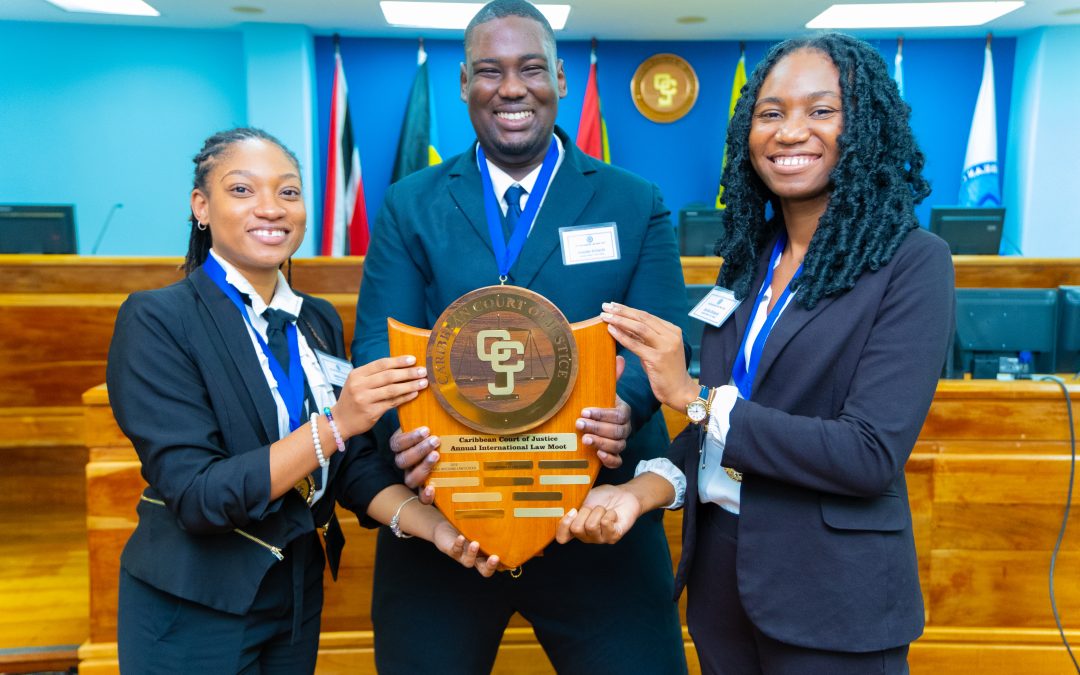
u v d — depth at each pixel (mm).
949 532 2043
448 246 1432
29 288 3385
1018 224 6609
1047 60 6293
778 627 1109
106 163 6438
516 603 1471
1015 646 2035
